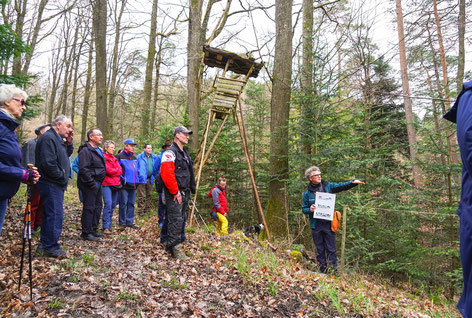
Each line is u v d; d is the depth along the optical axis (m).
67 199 9.96
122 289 3.30
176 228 4.58
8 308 2.72
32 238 4.91
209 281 3.94
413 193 7.93
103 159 5.48
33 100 7.00
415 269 6.91
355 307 3.54
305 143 8.17
